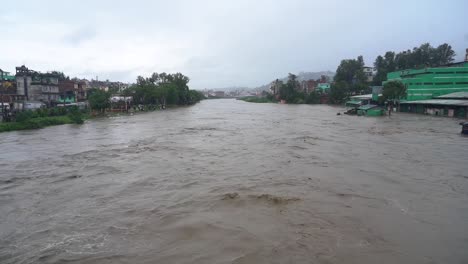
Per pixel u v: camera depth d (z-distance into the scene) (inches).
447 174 677.3
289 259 341.1
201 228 418.3
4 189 611.2
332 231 407.2
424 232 406.9
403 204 503.2
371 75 5211.6
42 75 2615.7
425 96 2667.3
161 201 525.0
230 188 581.9
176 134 1355.8
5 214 487.5
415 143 1072.8
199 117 2363.4
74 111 2095.2
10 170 760.3
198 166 758.5
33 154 954.7
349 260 339.9
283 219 444.1
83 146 1079.6
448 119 1987.0
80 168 765.3
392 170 707.4
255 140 1154.0
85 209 499.8
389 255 350.9
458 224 430.6
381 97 2901.1
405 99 2758.4
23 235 416.5
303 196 535.8
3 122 1670.8
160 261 343.6
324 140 1135.6
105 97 2536.9
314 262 335.3
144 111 3112.7
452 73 2637.8
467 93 2377.0
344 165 753.0
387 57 4488.2
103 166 778.8
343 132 1369.3
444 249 364.5
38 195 573.0
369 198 528.7
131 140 1190.3
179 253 358.6
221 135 1312.7
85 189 600.4
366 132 1370.6
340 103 4352.9
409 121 1879.9
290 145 1029.2
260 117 2313.0
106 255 359.3
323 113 2696.9
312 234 398.6
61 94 2768.2
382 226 423.2
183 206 499.8
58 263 345.1
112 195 562.6
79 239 399.5
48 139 1264.8
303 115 2468.0
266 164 765.3
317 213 464.4
